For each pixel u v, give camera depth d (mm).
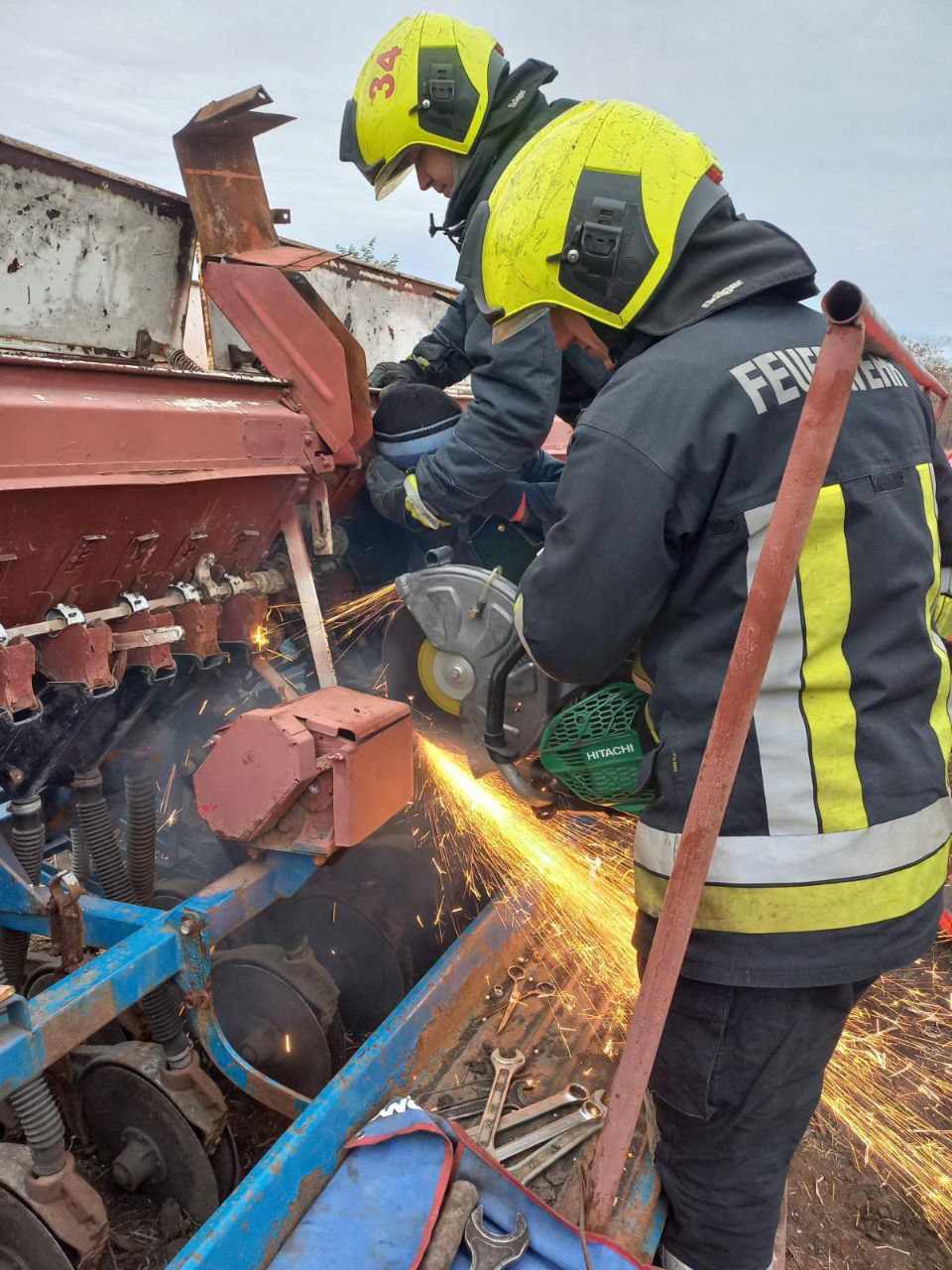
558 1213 1367
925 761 1282
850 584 1217
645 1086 1272
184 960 1691
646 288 1260
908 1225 2076
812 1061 1341
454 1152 1400
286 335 2051
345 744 1709
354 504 2391
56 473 1465
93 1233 1521
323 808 1765
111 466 1560
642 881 1368
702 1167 1419
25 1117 1473
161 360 2426
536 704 1762
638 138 1270
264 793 1732
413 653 2010
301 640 2348
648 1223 1478
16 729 1616
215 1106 1778
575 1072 1791
